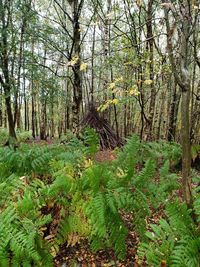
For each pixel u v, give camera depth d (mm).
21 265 2859
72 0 7152
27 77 10164
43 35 8375
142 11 8820
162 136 13211
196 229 2967
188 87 3098
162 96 13172
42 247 3105
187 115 3170
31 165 3953
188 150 3236
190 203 3289
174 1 3441
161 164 6035
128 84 5484
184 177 3285
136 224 3311
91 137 3904
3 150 3973
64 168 3527
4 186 3311
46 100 11305
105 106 4648
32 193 3207
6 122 21375
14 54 9625
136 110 16953
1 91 13469
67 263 3350
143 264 3248
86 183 3123
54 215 3490
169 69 6625
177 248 2588
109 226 3107
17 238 2652
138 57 6031
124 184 3379
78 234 3436
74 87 7633
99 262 3369
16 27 9703
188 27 3076
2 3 9469
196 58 5160
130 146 4359
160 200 3482
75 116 7754
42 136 18031
